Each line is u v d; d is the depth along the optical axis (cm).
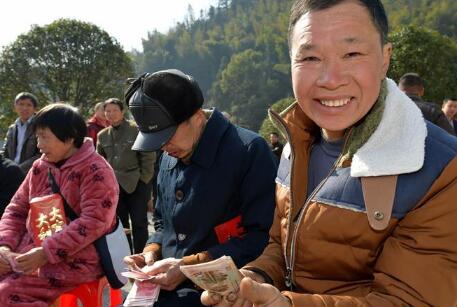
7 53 2711
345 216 130
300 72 131
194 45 10538
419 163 121
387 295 120
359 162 127
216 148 213
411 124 127
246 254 204
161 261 208
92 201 275
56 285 274
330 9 125
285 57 8381
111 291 308
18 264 261
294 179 150
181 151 212
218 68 10075
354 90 127
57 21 2791
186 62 10162
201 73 10100
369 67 127
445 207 119
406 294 118
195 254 210
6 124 2638
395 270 121
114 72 2897
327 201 134
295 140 152
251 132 226
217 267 123
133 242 538
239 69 7994
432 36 2236
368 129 131
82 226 269
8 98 2683
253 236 208
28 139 559
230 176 212
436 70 2186
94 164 282
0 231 290
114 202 282
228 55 10169
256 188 211
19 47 2717
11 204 303
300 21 130
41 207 277
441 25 7344
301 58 131
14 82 2698
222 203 212
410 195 122
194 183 214
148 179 534
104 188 278
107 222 277
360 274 134
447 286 117
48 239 265
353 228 129
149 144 202
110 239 287
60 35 2755
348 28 124
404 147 124
